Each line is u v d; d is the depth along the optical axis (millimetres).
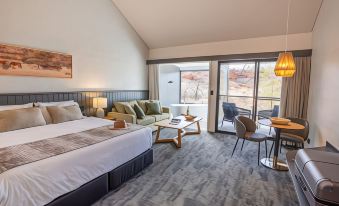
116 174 2299
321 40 3125
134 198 2156
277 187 2438
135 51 5449
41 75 3344
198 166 3023
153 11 4582
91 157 2000
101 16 4359
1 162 1586
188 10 4281
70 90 3830
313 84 3533
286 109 4047
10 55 2953
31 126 2781
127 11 4812
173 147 3924
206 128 5559
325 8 2975
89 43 4133
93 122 3293
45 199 1587
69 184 1780
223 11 4055
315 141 3244
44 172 1596
